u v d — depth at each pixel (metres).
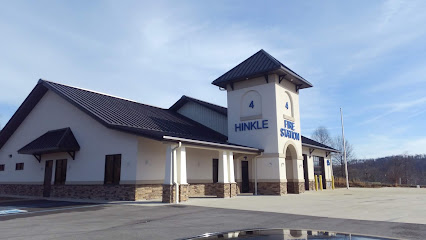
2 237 7.71
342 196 20.20
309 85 24.62
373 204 14.83
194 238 3.70
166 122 22.25
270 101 21.75
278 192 20.61
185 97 27.52
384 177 64.56
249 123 22.42
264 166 21.41
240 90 23.28
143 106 25.06
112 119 17.78
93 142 18.88
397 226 8.65
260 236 3.57
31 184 22.28
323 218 10.20
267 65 21.75
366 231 7.92
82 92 21.72
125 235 7.76
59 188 20.12
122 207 13.66
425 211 12.05
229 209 12.63
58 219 10.52
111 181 17.59
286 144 22.09
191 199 16.88
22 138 23.92
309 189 27.98
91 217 10.86
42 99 22.95
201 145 16.59
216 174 22.34
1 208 13.94
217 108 26.39
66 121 20.78
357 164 75.56
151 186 17.12
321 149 31.00
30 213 12.16
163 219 10.20
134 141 16.81
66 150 19.31
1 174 25.12
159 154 17.88
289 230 3.99
